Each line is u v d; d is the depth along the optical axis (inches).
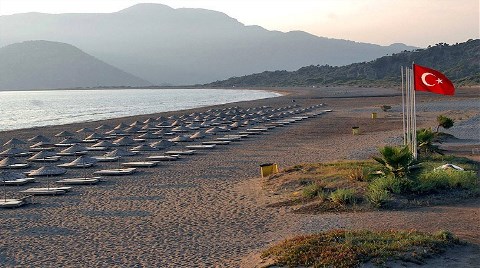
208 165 1264.8
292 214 740.7
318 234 565.0
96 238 679.1
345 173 896.9
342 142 1611.7
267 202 823.1
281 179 946.7
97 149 1578.5
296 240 542.0
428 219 652.7
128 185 1037.8
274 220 719.7
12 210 852.6
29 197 948.0
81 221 771.4
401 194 770.8
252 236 651.5
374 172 848.9
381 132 1844.2
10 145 1736.0
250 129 2059.5
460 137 1579.7
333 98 4820.4
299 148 1524.4
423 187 776.3
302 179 908.0
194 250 606.5
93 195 952.9
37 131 2285.9
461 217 657.0
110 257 596.1
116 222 757.3
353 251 480.7
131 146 1649.9
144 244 642.2
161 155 1433.3
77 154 1491.1
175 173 1163.3
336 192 770.8
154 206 850.1
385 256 472.4
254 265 509.4
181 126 2129.7
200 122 2496.3
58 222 769.6
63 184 1055.6
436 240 521.3
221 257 572.7
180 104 5167.3
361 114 2837.1
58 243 663.1
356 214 705.0
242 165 1252.5
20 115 3801.7
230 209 800.9
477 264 470.9
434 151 1114.7
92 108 4660.4
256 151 1493.6
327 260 464.1
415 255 480.1
